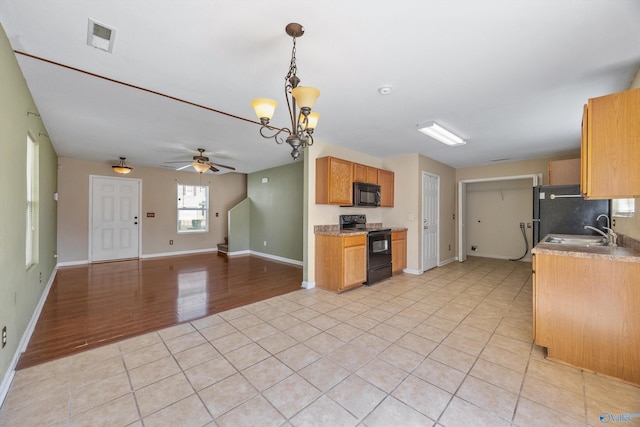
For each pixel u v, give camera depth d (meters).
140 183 6.48
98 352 2.24
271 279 4.62
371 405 1.64
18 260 2.12
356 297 3.64
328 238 3.95
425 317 2.97
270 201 6.72
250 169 6.95
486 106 2.82
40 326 2.74
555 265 2.11
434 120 3.22
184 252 7.15
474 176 6.21
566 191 3.92
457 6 1.46
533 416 1.54
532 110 2.91
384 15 1.53
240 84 2.36
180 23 1.59
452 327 2.72
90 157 5.48
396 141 4.14
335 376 1.92
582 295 2.00
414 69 2.12
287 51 1.88
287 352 2.24
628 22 1.57
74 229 5.69
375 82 2.32
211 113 3.02
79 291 3.91
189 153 5.05
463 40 1.76
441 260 5.82
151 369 2.01
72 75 2.20
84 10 1.49
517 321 2.87
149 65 2.06
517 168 5.66
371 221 5.19
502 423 1.49
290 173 6.18
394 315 3.02
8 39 1.73
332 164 4.02
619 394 1.73
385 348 2.31
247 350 2.28
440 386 1.81
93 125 3.43
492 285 4.24
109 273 5.00
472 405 1.64
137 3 1.44
